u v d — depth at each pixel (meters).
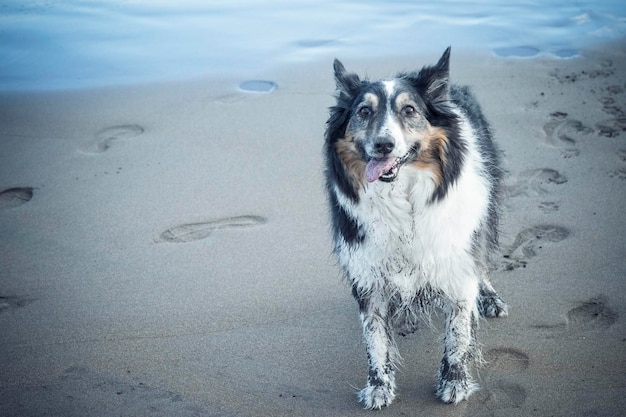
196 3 4.21
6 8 4.11
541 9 3.97
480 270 1.92
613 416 1.82
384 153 1.77
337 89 1.92
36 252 2.39
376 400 1.88
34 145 2.89
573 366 1.95
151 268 2.32
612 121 2.88
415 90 1.84
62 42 3.69
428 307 1.98
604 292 2.14
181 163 2.76
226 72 3.35
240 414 1.88
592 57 3.36
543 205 2.47
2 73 3.37
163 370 2.00
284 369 2.00
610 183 2.56
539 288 2.17
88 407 1.91
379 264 1.87
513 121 2.89
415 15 3.93
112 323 2.14
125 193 2.63
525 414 1.84
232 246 2.38
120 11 4.09
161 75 3.34
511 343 2.02
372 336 1.91
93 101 3.15
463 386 1.89
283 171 2.70
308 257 2.33
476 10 3.98
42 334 2.12
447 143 1.84
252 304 2.18
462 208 1.86
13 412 1.90
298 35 3.70
